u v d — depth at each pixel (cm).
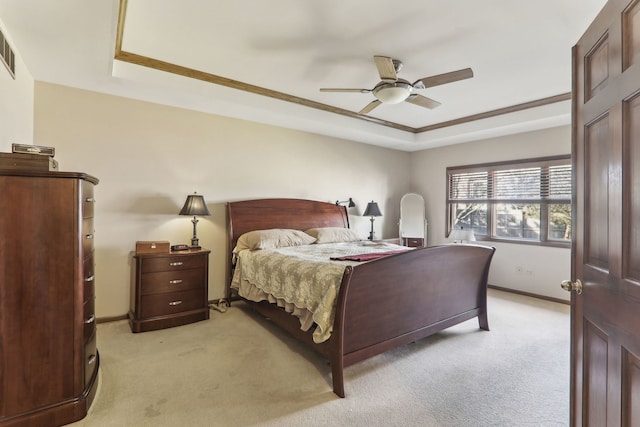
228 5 209
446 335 303
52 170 189
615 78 100
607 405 107
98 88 310
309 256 298
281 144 446
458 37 248
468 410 190
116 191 329
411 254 240
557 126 419
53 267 173
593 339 117
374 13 218
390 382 221
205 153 383
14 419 163
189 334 301
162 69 301
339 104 412
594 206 116
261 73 317
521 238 461
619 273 98
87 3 183
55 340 174
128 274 337
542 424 178
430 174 578
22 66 255
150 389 209
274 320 288
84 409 180
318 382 219
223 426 175
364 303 220
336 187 509
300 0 204
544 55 276
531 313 367
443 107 418
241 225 397
